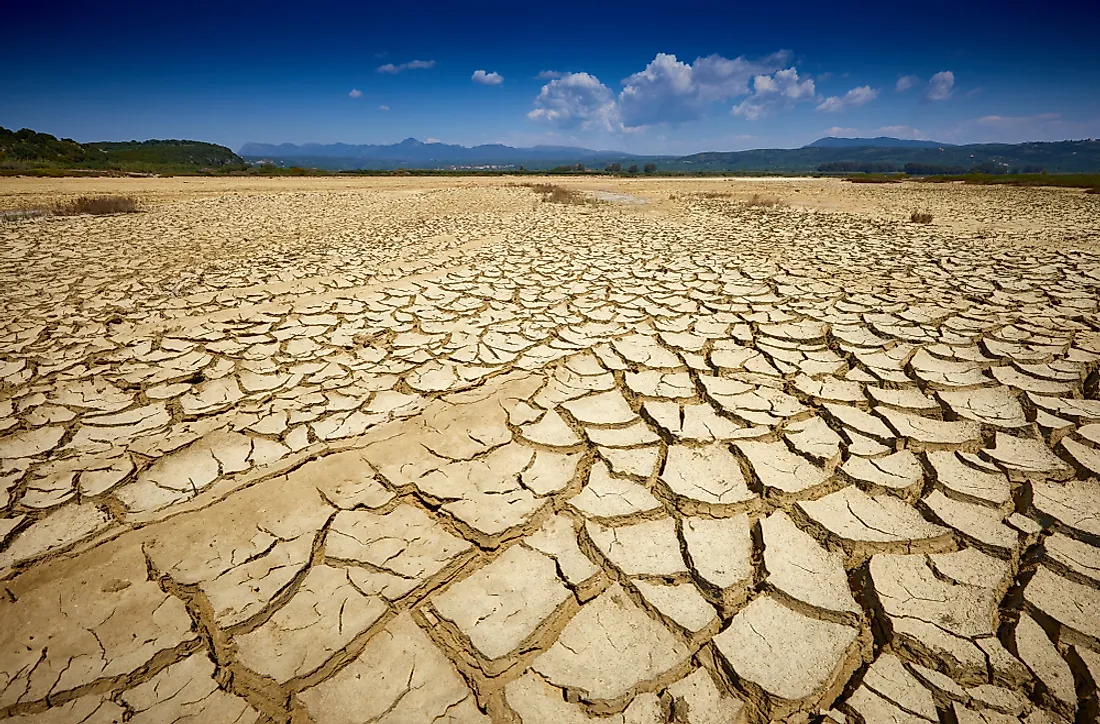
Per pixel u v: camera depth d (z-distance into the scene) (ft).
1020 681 4.48
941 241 25.46
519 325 13.60
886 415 8.64
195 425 8.68
